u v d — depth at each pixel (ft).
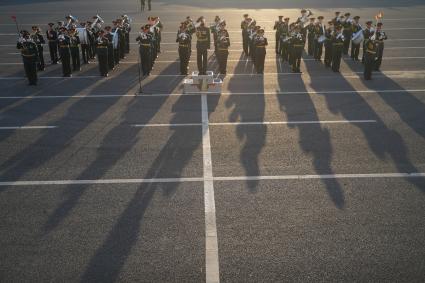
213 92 44.04
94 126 35.55
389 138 33.09
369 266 19.24
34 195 25.14
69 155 30.25
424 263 19.42
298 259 19.69
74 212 23.38
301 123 36.14
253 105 40.63
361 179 26.86
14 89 46.09
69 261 19.58
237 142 32.30
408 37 74.69
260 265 19.31
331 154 30.30
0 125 35.91
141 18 95.40
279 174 27.50
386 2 124.36
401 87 46.39
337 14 64.54
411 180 26.71
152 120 36.78
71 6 117.19
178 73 52.54
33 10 108.99
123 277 18.61
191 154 30.32
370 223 22.33
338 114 38.32
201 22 51.06
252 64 56.95
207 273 18.85
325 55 55.57
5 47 67.97
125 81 48.96
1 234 21.52
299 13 101.65
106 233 21.56
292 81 49.03
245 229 21.84
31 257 19.85
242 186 26.05
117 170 28.07
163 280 18.45
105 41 49.80
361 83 48.08
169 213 23.25
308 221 22.50
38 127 35.42
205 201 24.41
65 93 44.55
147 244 20.72
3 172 27.89
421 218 22.77
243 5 118.62
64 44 49.52
